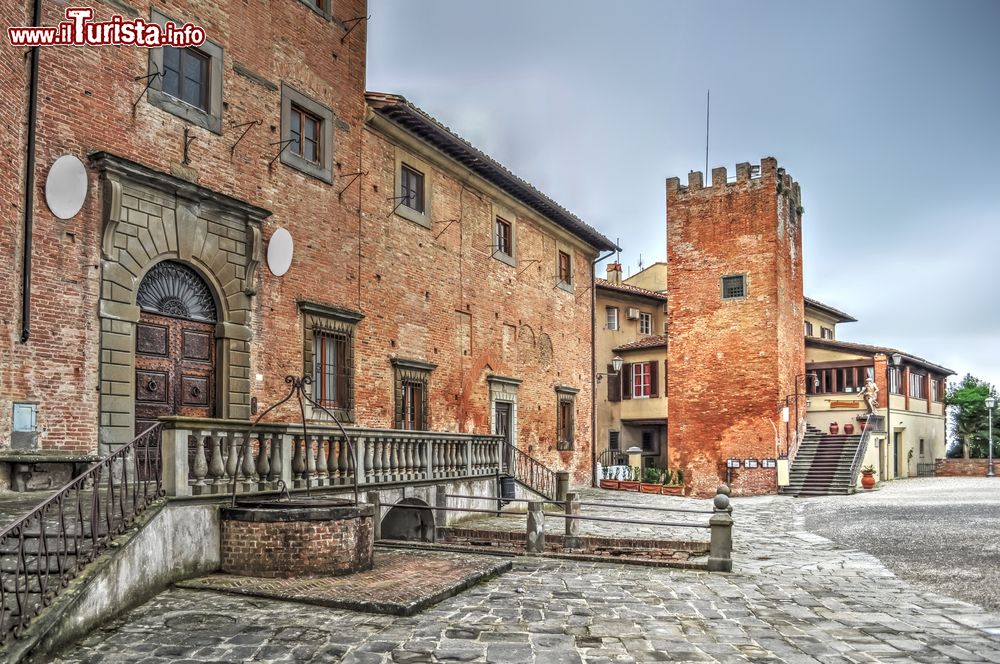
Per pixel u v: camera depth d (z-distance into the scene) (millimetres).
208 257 15078
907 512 21594
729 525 12406
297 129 17781
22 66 12109
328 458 13203
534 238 28359
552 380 29188
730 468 33312
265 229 16531
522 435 26844
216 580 9914
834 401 37500
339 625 8312
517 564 12648
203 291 15195
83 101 13039
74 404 12555
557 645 7766
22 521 6934
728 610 9477
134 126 13844
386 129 20422
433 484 16719
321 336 18062
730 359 34219
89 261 12945
